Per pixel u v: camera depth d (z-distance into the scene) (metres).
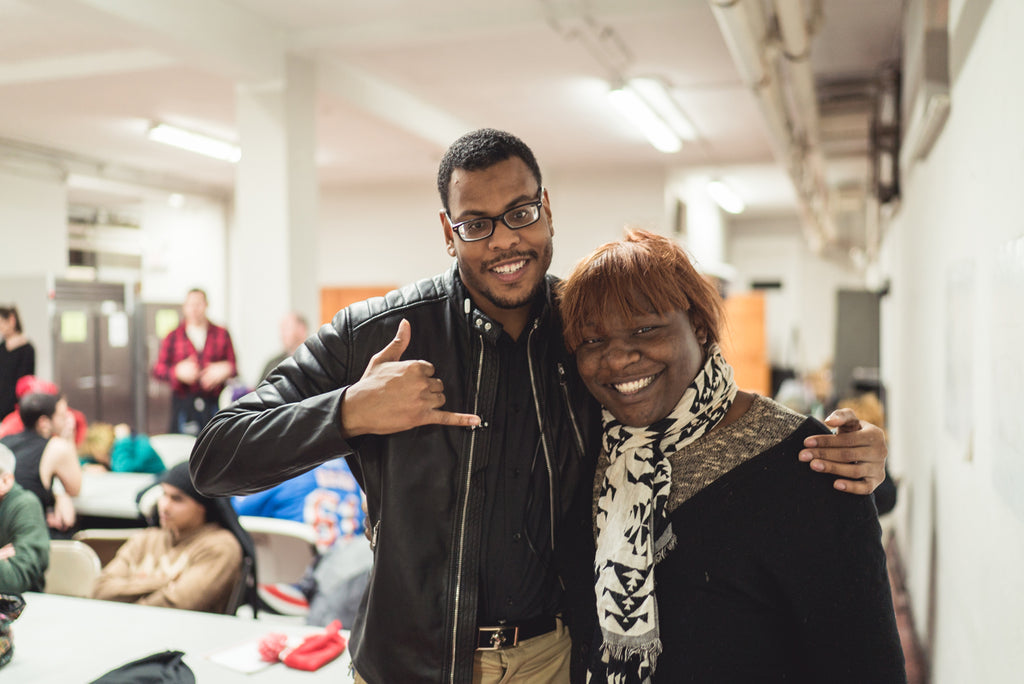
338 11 4.68
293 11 4.68
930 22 3.02
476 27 4.72
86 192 9.01
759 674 1.13
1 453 3.21
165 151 7.77
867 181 9.89
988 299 1.89
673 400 1.17
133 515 3.62
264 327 4.97
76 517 3.80
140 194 9.12
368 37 4.86
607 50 5.22
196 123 6.75
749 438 1.15
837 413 1.22
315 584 2.73
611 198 9.16
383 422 1.13
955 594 2.41
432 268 9.45
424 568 1.23
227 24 4.52
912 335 4.15
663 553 1.14
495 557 1.25
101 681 1.64
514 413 1.28
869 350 8.72
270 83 4.98
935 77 3.04
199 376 5.95
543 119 7.07
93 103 6.11
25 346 5.05
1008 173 1.64
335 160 8.09
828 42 5.11
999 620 1.73
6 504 2.53
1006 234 1.66
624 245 1.19
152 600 2.53
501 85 6.09
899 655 1.10
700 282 1.21
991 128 1.84
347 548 2.62
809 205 9.00
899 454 5.15
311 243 5.18
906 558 4.25
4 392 4.93
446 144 7.20
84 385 6.58
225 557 2.60
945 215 2.73
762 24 3.79
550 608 1.31
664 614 1.15
